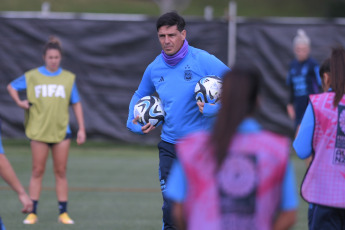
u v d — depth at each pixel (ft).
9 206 100.53
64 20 152.76
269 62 151.94
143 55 152.87
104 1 394.11
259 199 34.12
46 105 89.92
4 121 153.07
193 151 34.94
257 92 35.42
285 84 152.15
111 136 155.02
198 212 34.50
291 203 35.01
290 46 151.64
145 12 383.45
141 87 68.85
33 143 89.81
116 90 153.99
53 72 91.97
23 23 153.07
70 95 92.38
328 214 51.75
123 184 121.49
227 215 34.09
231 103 34.81
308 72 128.47
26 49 153.28
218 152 34.32
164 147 66.33
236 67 35.63
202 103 62.69
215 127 34.86
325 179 51.75
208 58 65.21
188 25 151.33
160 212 98.07
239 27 151.84
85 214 95.86
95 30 153.07
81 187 118.01
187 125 65.10
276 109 152.46
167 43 63.93
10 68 153.38
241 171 34.30
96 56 153.28
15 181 49.14
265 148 34.63
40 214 96.07
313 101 52.65
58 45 92.68
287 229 35.42
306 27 151.74
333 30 151.43
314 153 52.44
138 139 156.35
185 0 230.89
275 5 406.41
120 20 152.76
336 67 52.65
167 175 65.57
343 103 51.78
